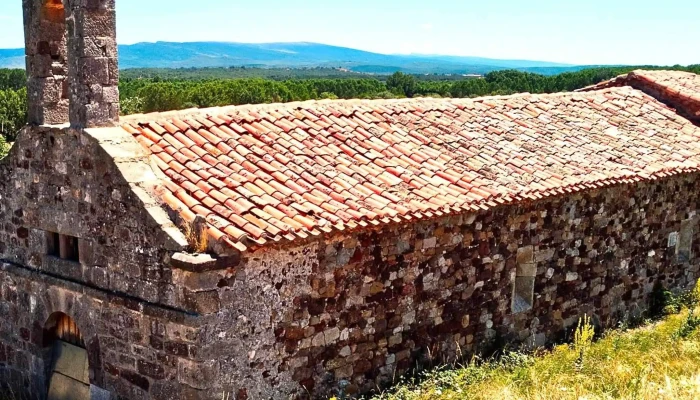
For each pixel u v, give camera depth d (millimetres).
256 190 9500
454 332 11531
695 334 12461
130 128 9844
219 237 8312
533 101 15734
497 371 11016
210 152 10031
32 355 10859
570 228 13055
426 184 11047
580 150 13992
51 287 10328
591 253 13578
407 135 12469
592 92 17281
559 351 12016
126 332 9281
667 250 15258
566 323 13367
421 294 10938
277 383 9320
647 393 9258
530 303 12648
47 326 10625
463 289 11539
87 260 9734
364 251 10070
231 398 8828
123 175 8961
